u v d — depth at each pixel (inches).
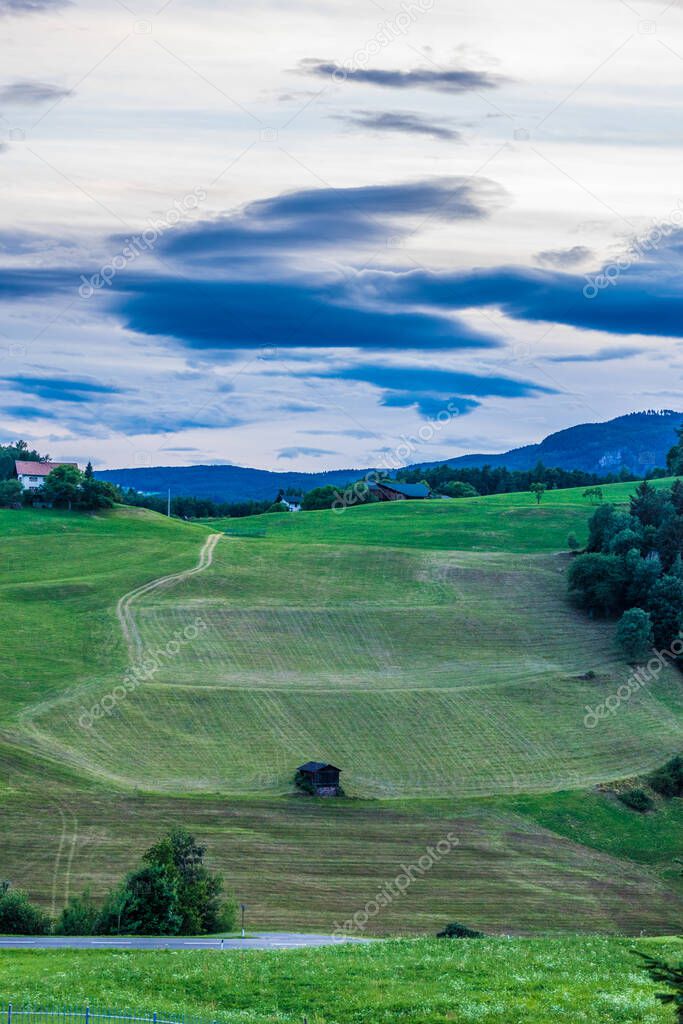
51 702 5526.6
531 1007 1934.1
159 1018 1782.7
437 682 6186.0
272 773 5002.5
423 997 1975.9
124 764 4945.9
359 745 5349.4
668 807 5073.8
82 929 2903.5
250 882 3909.9
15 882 3759.8
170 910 2945.4
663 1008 1926.7
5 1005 1844.2
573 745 5580.7
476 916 3789.4
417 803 4845.0
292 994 1996.8
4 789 4527.6
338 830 4490.7
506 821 4751.5
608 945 2394.2
